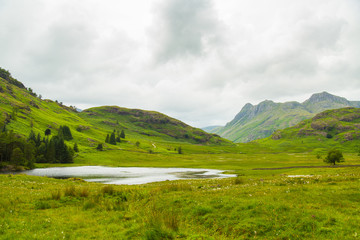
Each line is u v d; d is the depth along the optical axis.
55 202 18.39
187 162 155.75
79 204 18.34
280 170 74.75
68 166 131.00
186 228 12.89
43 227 12.60
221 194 20.77
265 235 11.65
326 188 20.09
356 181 23.47
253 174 66.75
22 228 12.15
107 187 23.17
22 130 173.25
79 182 41.09
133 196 21.30
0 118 162.25
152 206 17.05
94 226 13.00
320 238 10.70
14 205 16.94
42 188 26.84
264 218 13.30
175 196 20.80
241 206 15.56
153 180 68.31
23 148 118.88
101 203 18.28
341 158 93.44
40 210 16.30
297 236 11.09
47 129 194.75
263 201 16.48
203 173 89.19
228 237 11.70
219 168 108.62
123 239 10.91
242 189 23.48
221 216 14.35
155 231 11.20
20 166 107.25
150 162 158.75
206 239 10.61
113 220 14.11
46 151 144.25
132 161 163.25
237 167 108.50
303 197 17.30
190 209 16.31
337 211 13.77
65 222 13.63
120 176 80.94
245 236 11.68
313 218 12.81
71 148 159.00
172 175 82.94
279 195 18.48
